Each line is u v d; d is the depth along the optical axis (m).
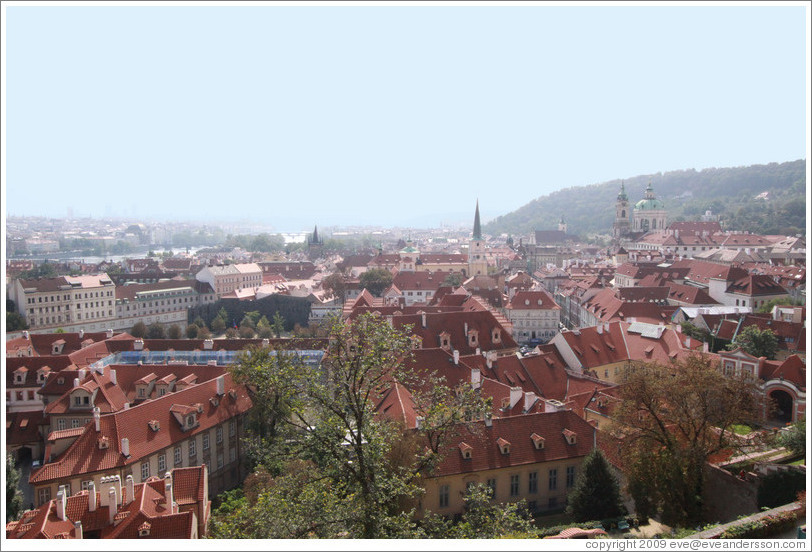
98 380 100.88
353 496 47.62
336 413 47.53
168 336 199.12
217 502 85.56
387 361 49.06
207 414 92.00
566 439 76.81
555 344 122.75
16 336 184.38
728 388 64.94
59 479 75.12
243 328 196.75
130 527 56.50
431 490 69.69
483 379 95.19
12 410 114.38
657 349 115.44
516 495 73.88
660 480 63.16
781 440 72.44
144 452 81.06
